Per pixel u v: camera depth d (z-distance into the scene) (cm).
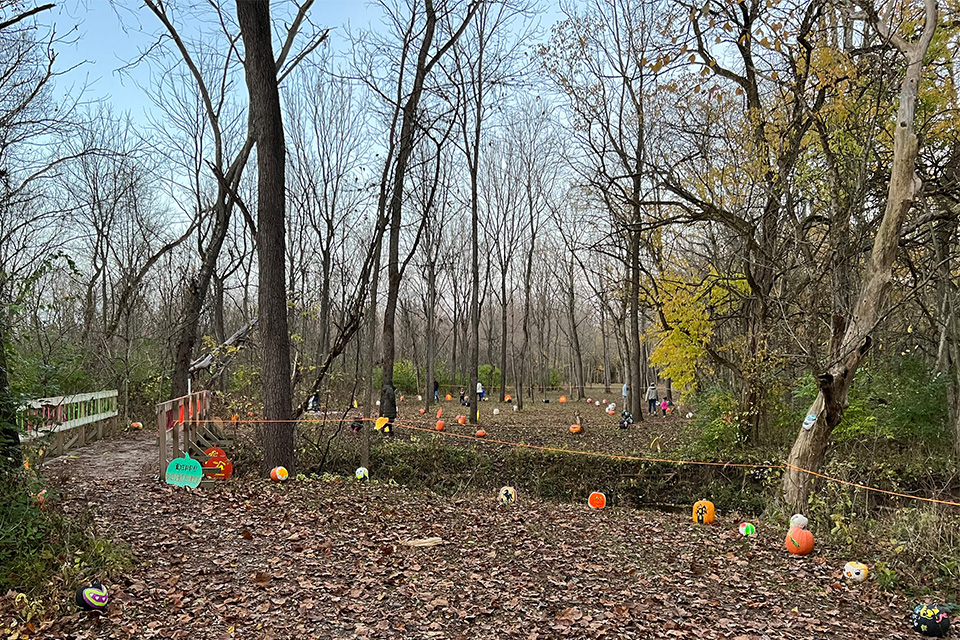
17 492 587
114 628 502
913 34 922
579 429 1908
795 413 1566
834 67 990
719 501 1291
